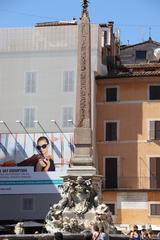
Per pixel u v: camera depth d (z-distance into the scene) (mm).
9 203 62344
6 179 62875
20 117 64625
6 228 49312
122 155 63875
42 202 61781
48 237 28219
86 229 31875
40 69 65250
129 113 64688
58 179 61875
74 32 65188
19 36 66250
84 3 38750
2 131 64438
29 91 65062
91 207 33781
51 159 62656
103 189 62000
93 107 63812
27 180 62438
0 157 63625
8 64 65875
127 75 64812
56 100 64375
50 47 65438
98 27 65625
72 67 64688
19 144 63719
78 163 35188
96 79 65438
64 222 33031
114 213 61406
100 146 64500
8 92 65312
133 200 61312
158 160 62844
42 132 63750
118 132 64500
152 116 64125
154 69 68688
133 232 32094
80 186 33969
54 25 66625
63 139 63094
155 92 64500
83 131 35969
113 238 30188
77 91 36969
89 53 37594
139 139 63875
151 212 60688
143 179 62594
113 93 65375
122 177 63125
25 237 28391
